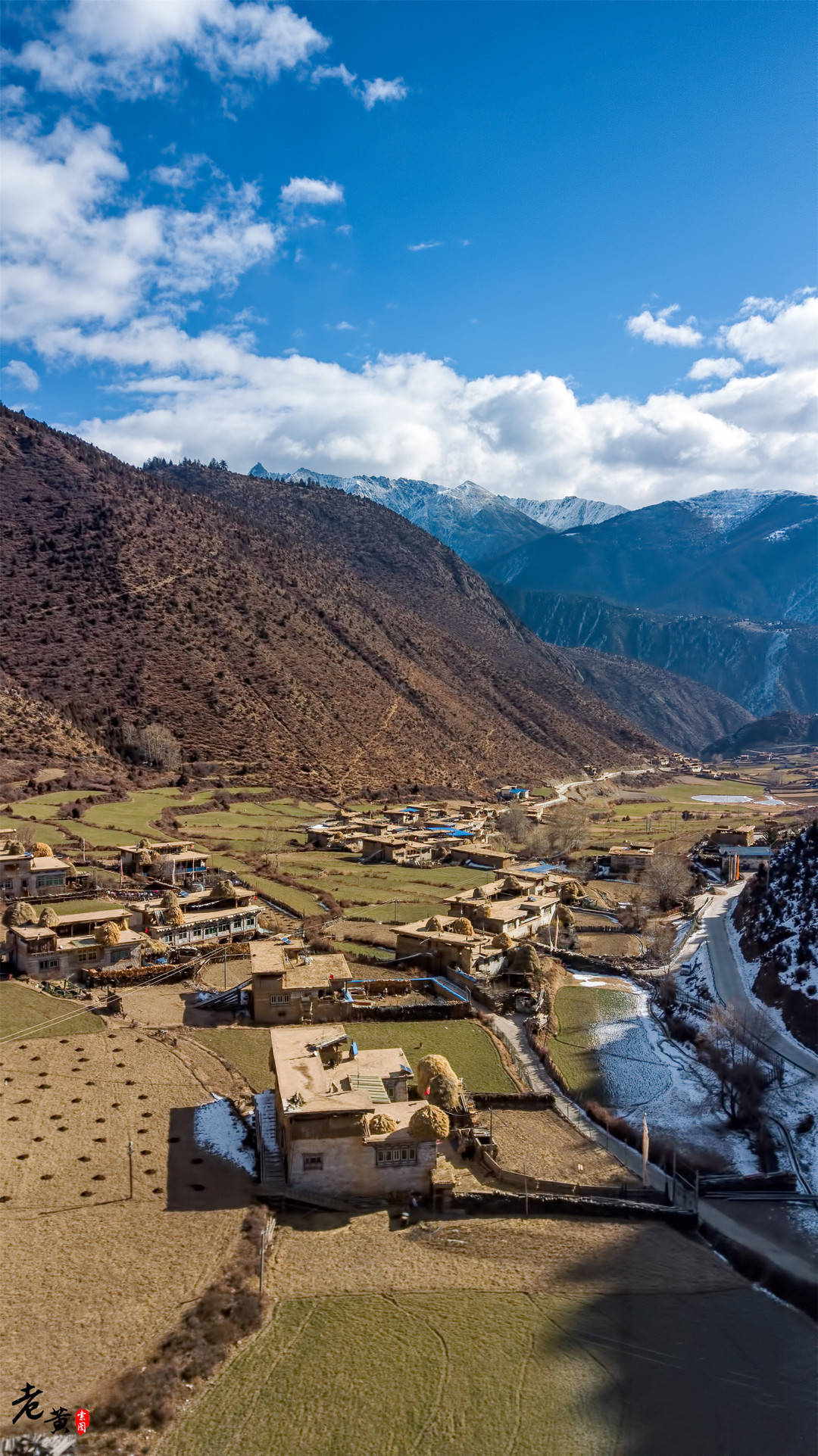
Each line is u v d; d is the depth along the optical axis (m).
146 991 76.56
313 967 76.44
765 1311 39.47
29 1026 66.94
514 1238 44.53
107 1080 58.69
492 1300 39.50
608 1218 46.75
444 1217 46.28
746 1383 34.78
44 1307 37.41
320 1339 36.66
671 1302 39.78
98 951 79.38
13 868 101.75
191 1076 59.78
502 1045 68.81
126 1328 36.34
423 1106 48.59
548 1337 37.09
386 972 82.75
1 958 80.25
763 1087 61.41
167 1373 33.53
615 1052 69.62
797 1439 31.86
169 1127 53.03
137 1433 31.34
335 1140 47.34
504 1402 33.38
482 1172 50.69
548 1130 56.31
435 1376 34.62
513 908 98.62
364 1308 38.69
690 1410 33.31
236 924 91.69
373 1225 45.19
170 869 112.19
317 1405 33.03
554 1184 48.91
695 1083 64.31
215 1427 31.83
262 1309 38.12
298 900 108.00
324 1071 51.94
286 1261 41.91
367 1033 70.25
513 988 81.75
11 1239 42.00
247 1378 34.34
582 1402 33.56
